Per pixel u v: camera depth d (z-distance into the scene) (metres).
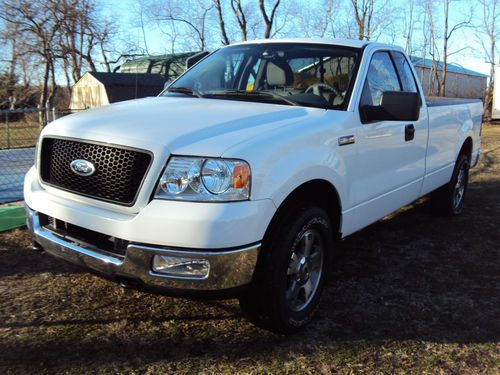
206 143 2.79
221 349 3.10
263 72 4.20
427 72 32.72
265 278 2.98
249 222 2.74
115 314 3.49
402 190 4.57
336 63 4.03
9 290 3.81
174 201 2.71
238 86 4.21
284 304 3.09
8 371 2.80
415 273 4.42
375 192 4.06
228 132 2.93
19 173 7.09
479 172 9.54
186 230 2.65
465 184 6.41
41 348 3.04
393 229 5.73
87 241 2.99
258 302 3.04
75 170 3.02
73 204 3.02
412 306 3.77
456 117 5.71
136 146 2.79
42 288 3.87
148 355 3.01
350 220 3.78
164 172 2.73
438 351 3.15
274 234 3.01
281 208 3.08
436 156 5.25
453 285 4.18
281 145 2.97
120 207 2.83
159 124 3.01
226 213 2.68
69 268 4.26
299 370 2.91
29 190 3.34
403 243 5.23
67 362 2.91
